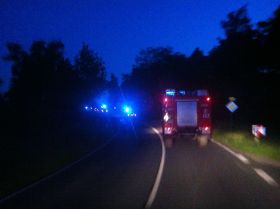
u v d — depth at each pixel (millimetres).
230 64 50719
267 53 42156
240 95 50094
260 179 14852
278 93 43781
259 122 45250
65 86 42188
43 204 11492
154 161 20719
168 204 11148
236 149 25922
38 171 18172
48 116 40625
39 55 39562
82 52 62625
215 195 12188
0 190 13938
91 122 58688
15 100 37250
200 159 21078
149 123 65000
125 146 29547
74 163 20703
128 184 14422
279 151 22125
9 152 24391
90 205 11242
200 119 30062
